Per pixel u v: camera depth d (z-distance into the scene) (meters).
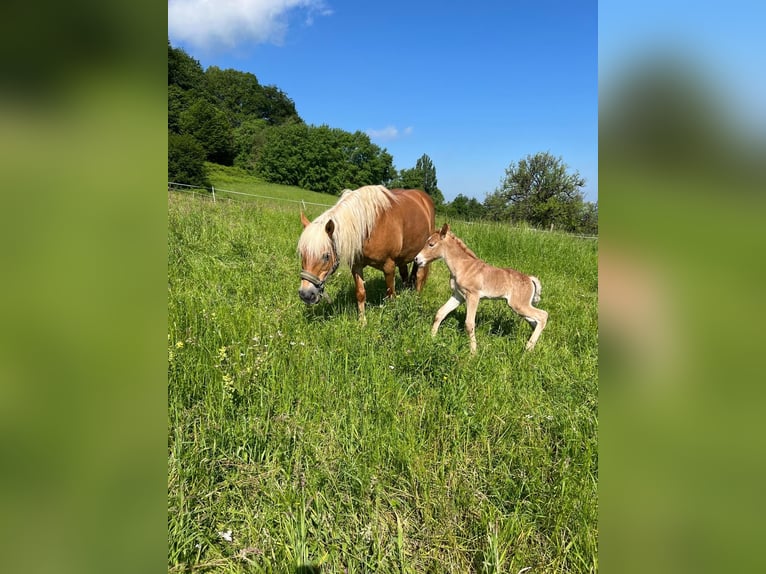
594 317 4.95
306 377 2.96
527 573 1.76
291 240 7.25
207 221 7.33
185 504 1.87
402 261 5.20
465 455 2.40
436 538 1.91
